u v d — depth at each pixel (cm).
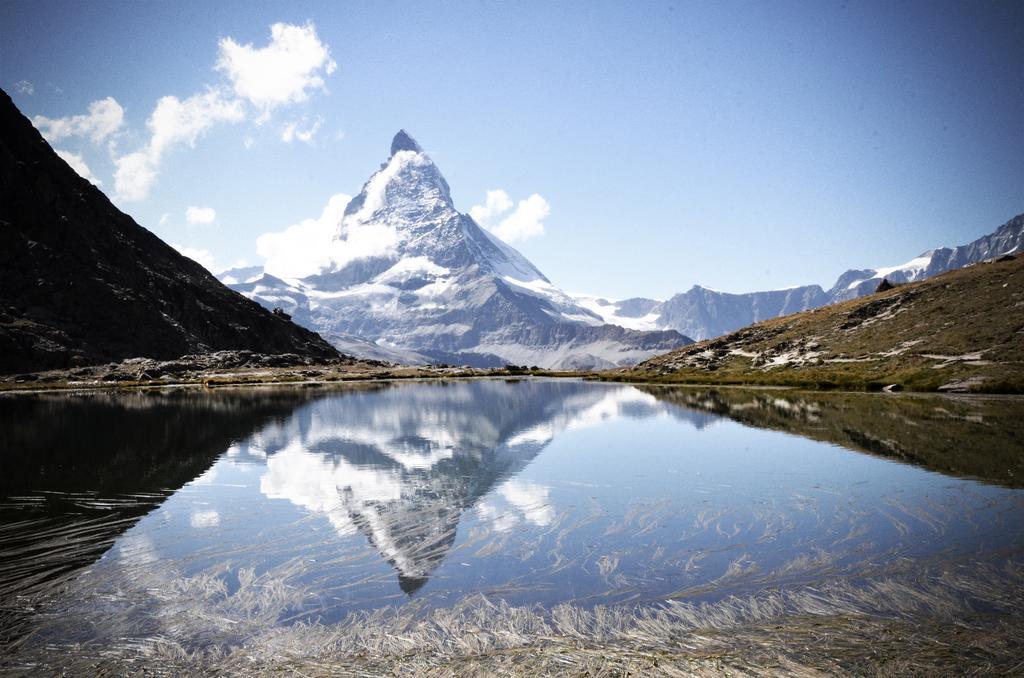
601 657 966
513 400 6019
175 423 4109
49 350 12238
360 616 1117
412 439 3291
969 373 5538
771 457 2583
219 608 1151
